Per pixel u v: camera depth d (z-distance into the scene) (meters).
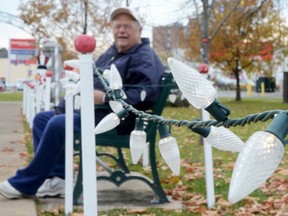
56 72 10.71
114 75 2.15
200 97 1.20
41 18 20.39
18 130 10.12
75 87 2.95
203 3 10.21
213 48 22.86
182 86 1.21
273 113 1.11
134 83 3.67
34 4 20.39
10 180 3.98
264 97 30.64
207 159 3.85
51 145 3.84
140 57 3.74
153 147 3.96
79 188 3.83
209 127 1.44
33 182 3.95
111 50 4.14
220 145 1.46
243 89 44.56
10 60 20.12
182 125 1.52
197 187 4.56
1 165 5.59
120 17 3.95
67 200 3.66
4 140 8.34
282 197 4.02
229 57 23.39
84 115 2.79
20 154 6.49
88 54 2.79
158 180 4.01
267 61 24.55
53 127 3.79
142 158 5.80
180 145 8.04
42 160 3.88
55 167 4.16
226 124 1.24
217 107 1.24
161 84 3.71
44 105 8.72
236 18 19.38
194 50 22.03
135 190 4.50
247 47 23.00
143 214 3.67
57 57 11.15
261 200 4.03
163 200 4.01
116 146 3.78
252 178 0.92
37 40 20.58
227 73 25.20
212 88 1.22
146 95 3.60
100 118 3.65
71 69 3.65
